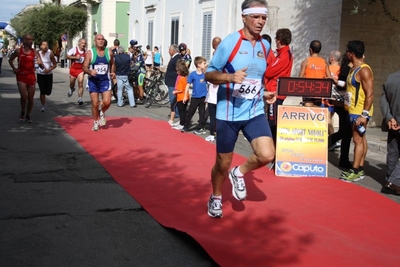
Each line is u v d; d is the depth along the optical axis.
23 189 6.20
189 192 6.30
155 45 25.52
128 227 5.07
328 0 12.96
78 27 42.19
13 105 14.31
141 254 4.45
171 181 6.80
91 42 42.41
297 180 7.21
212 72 4.77
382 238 5.03
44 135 9.79
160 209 5.58
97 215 5.38
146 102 15.84
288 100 14.15
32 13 43.38
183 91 11.14
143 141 9.65
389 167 6.94
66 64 42.94
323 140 7.58
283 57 7.57
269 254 4.42
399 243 4.91
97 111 10.57
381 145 10.11
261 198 6.21
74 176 6.91
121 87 15.55
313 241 4.81
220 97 5.07
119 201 5.87
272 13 15.02
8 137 9.45
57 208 5.55
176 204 5.79
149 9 26.06
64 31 42.31
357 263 4.34
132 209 5.62
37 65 12.95
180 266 4.24
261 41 5.08
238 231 4.99
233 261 4.20
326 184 6.98
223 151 5.09
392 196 6.77
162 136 10.34
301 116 7.60
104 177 6.92
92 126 11.15
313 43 8.96
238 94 4.96
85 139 9.54
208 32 19.89
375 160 9.42
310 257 4.40
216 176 5.25
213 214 5.33
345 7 12.48
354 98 7.28
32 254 4.35
